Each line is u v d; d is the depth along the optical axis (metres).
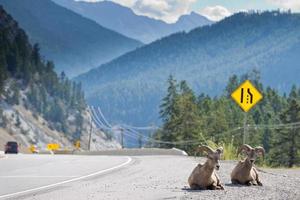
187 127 161.25
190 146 159.75
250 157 33.97
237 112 190.12
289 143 154.50
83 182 36.16
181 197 27.27
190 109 162.25
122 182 35.72
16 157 69.44
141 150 90.25
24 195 29.33
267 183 35.69
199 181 30.95
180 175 41.25
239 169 34.09
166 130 165.25
